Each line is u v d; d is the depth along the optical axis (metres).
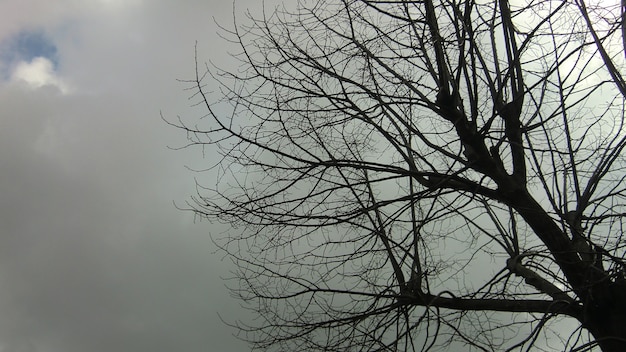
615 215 5.55
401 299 6.31
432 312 5.77
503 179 6.29
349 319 6.26
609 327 5.59
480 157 6.28
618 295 5.59
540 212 5.87
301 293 6.41
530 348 5.23
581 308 5.76
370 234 6.43
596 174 6.26
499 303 6.16
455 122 6.09
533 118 6.46
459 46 6.21
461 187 6.30
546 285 6.14
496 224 6.88
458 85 6.26
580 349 4.91
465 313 6.19
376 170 6.11
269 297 6.48
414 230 6.23
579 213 6.20
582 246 6.01
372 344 6.11
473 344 5.47
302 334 6.32
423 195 6.16
